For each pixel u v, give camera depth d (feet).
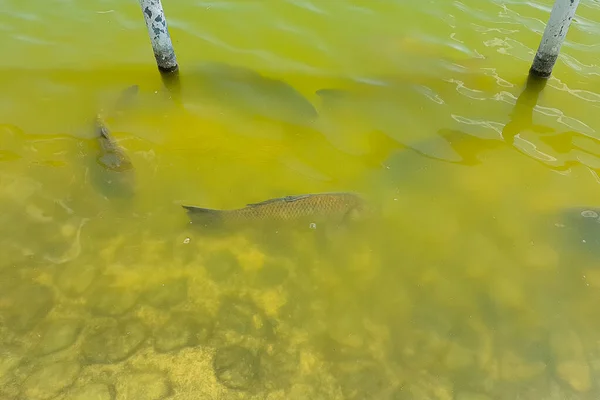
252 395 3.54
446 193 4.63
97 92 5.44
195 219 4.33
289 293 4.04
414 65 5.92
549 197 4.60
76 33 6.15
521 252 4.26
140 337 3.78
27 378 3.55
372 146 5.01
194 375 3.61
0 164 4.72
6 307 3.87
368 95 5.54
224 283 4.08
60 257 4.16
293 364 3.69
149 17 5.10
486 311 3.96
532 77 5.68
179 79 5.64
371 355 3.74
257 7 6.68
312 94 5.55
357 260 4.21
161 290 4.03
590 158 4.91
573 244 4.30
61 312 3.88
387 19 6.57
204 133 5.08
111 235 4.30
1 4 6.54
